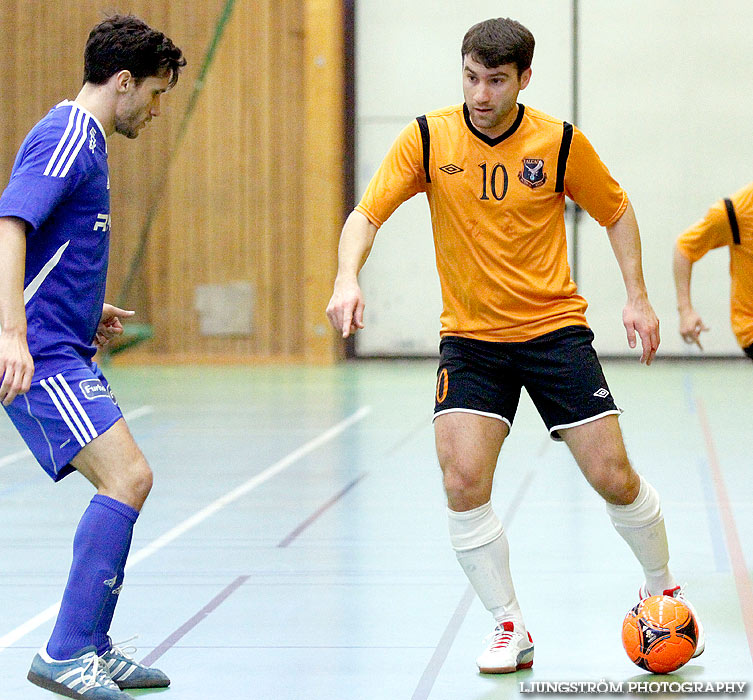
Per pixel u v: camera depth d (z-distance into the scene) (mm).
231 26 49844
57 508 20391
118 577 10562
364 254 11250
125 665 10734
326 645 12141
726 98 48812
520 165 11273
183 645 12172
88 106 10703
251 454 26234
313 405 35531
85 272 10672
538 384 11445
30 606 13875
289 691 10664
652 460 24672
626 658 11578
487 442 11375
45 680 10398
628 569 15375
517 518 18875
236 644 12195
